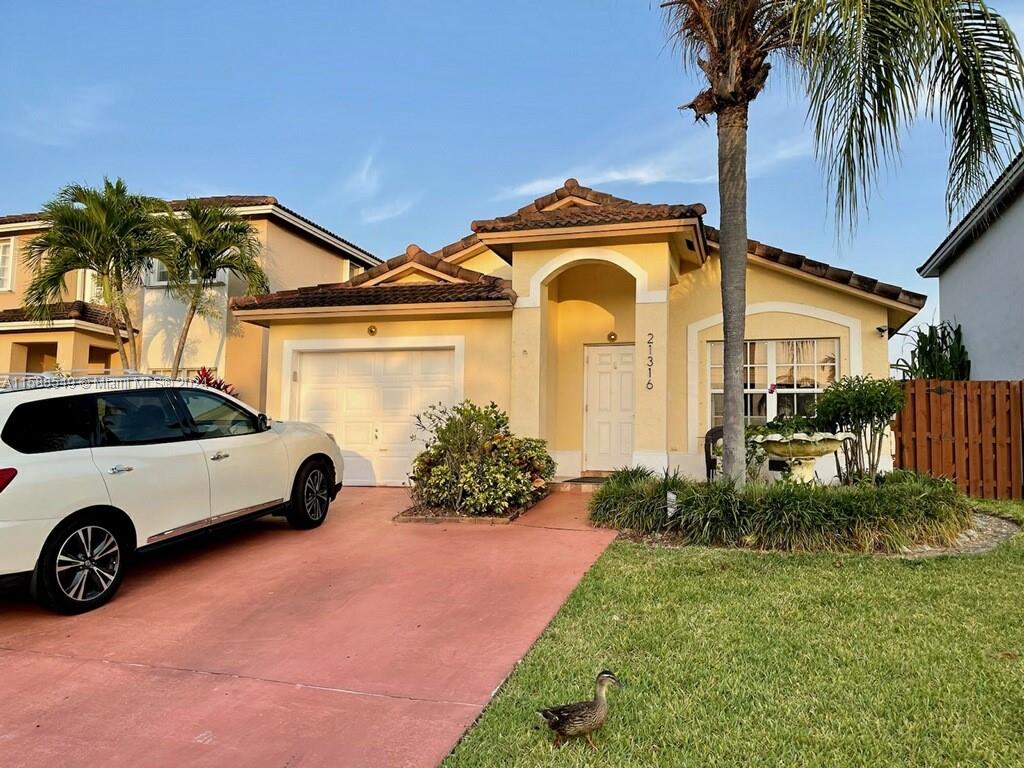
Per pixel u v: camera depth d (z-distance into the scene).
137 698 4.18
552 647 4.74
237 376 17.22
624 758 3.32
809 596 5.64
